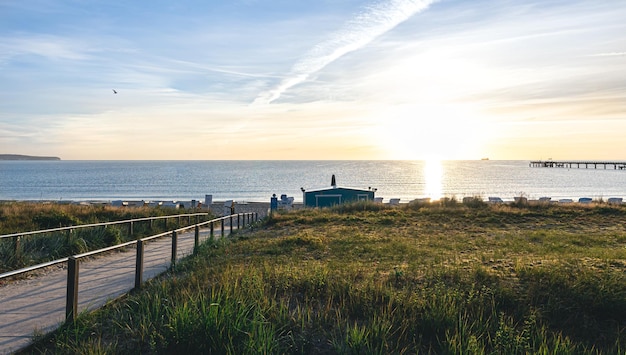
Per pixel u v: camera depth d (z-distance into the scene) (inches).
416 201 1416.1
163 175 7726.4
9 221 837.8
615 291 327.9
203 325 262.8
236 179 6387.8
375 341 269.6
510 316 301.6
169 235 874.1
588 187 4714.6
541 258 470.9
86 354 253.4
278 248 615.8
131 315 313.4
